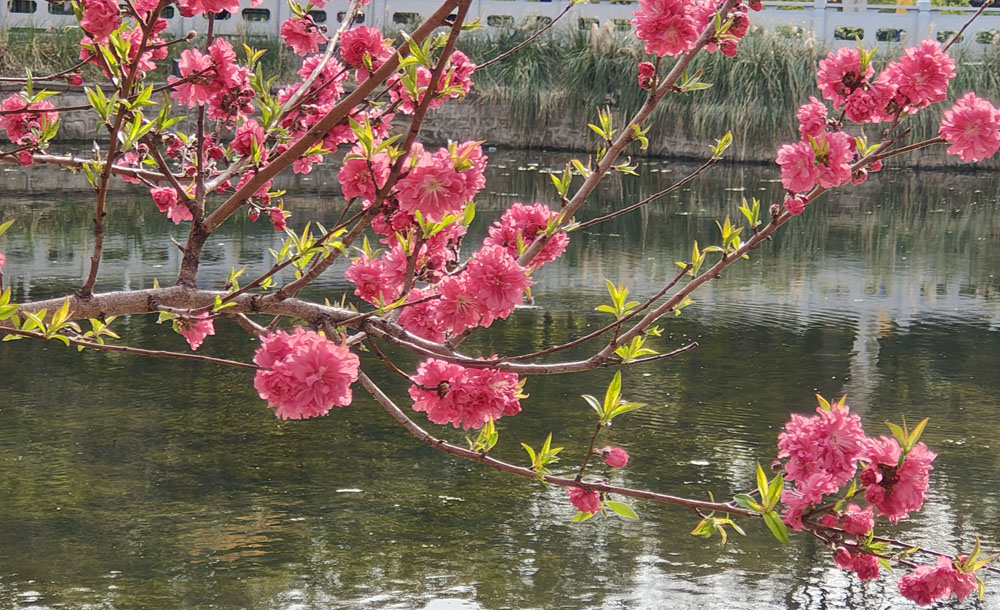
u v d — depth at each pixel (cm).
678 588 374
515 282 203
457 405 215
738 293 833
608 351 223
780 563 395
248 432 510
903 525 426
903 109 244
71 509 420
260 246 930
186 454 480
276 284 782
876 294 840
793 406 568
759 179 1494
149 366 604
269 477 458
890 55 1686
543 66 1795
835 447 198
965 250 1034
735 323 741
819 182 228
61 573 370
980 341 708
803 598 369
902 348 687
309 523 416
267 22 1728
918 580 212
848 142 230
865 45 1770
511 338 682
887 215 1249
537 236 256
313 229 1006
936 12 1798
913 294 841
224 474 459
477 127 1772
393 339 219
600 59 1719
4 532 399
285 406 177
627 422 536
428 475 466
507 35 1817
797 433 203
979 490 462
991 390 604
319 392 176
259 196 267
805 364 647
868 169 245
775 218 234
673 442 509
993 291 856
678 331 717
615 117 1727
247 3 1716
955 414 562
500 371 220
